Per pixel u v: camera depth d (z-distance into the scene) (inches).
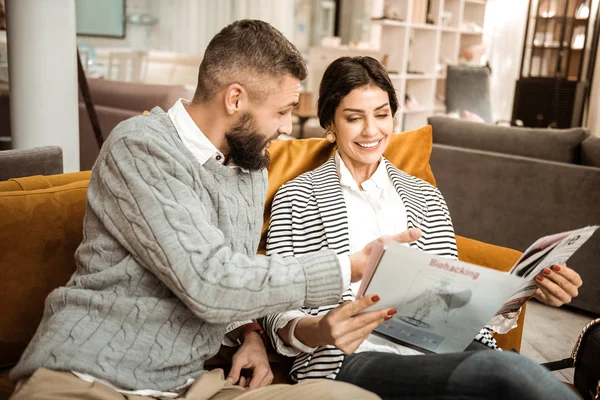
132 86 157.1
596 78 282.4
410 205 61.7
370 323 45.1
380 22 245.3
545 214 121.5
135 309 41.6
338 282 42.7
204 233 41.0
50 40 104.1
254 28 44.1
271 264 41.8
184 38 320.5
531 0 285.9
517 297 53.7
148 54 258.8
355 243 60.6
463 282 42.4
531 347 100.2
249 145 45.8
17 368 41.0
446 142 138.3
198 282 39.5
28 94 105.2
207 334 44.9
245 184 48.7
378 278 42.9
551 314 116.5
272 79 43.8
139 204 40.5
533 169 121.8
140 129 43.2
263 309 41.1
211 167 45.9
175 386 43.3
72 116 109.4
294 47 45.5
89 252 43.4
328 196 59.8
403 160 72.8
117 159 41.5
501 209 128.2
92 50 238.8
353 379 50.4
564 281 53.3
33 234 52.1
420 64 282.4
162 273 40.2
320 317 50.4
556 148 121.7
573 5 277.3
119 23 295.3
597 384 48.6
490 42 319.0
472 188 131.9
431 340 49.5
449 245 62.9
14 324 51.3
